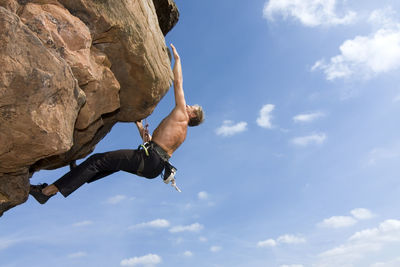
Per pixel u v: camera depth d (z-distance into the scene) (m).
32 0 3.29
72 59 3.30
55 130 3.09
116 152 4.51
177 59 5.08
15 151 3.18
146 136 5.21
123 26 3.83
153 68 4.40
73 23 3.38
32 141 3.07
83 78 3.45
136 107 4.90
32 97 2.90
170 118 4.86
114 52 4.02
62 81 3.05
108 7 3.69
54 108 3.07
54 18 3.27
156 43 4.44
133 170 4.67
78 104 3.39
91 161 4.40
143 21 4.13
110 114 4.96
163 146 4.73
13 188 3.87
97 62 3.81
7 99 2.80
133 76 4.36
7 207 3.97
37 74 2.85
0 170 3.50
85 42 3.44
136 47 4.04
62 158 4.90
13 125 2.93
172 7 6.48
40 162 4.86
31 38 2.85
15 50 2.76
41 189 4.25
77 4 3.48
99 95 3.82
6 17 2.71
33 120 2.96
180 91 4.97
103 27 3.69
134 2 4.00
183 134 4.90
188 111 5.09
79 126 3.86
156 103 4.98
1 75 2.70
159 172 4.72
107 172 4.84
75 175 4.31
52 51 3.14
